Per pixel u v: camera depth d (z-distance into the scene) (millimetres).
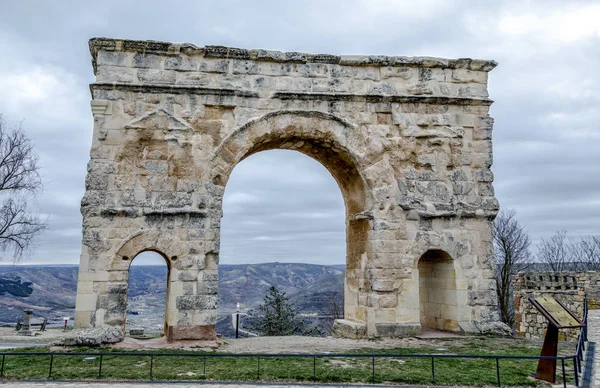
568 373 15586
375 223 24547
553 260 78938
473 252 25375
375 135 25375
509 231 61375
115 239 22062
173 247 22422
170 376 15000
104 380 14523
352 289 26969
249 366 16609
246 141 23984
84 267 21609
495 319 24938
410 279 24438
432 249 25016
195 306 22172
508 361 17766
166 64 23969
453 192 25641
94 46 23484
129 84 23234
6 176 41625
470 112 26578
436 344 21844
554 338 14836
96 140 22750
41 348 19891
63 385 13945
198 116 23750
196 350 20156
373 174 24969
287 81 25047
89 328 21109
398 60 25938
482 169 26172
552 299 15719
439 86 26406
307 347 21266
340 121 25078
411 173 25453
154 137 23281
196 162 23359
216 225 23109
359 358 18219
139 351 19422
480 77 26906
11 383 14117
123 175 22750
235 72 24531
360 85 25719
